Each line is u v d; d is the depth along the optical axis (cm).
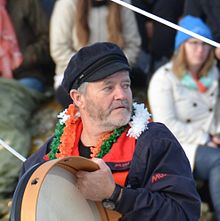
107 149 608
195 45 1083
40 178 556
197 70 1099
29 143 1202
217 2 1119
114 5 1199
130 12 1215
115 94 595
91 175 576
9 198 1127
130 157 598
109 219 595
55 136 650
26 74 1314
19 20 1312
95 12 1198
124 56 604
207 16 1130
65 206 580
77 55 608
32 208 546
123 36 1214
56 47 1226
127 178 595
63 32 1218
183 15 1155
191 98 1095
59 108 1282
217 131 1103
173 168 589
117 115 595
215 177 1040
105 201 586
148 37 1263
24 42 1318
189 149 1066
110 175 577
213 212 1050
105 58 595
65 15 1212
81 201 591
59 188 581
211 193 1036
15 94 1267
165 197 582
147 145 595
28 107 1272
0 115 1218
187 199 580
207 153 1055
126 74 599
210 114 1104
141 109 615
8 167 1141
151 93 1100
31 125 1256
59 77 1231
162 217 575
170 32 1221
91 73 596
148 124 612
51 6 1339
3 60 1306
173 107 1095
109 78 594
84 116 619
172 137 607
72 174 594
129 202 576
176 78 1094
